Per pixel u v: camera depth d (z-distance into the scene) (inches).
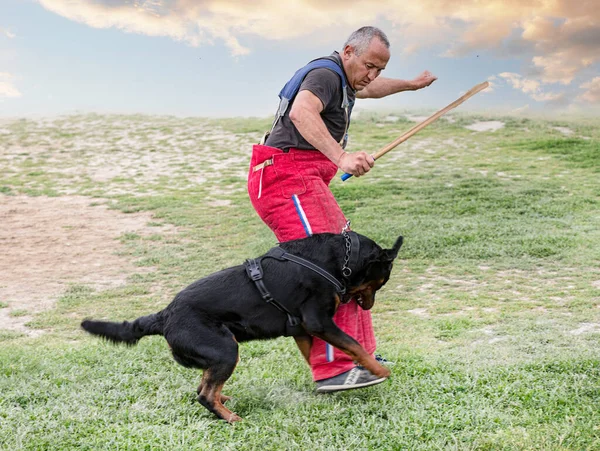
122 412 162.6
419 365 189.5
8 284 361.7
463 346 219.0
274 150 169.9
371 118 942.4
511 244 383.6
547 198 501.4
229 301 159.2
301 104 159.9
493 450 136.3
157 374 189.9
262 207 173.5
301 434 148.9
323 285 158.1
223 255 409.7
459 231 416.2
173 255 414.0
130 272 384.2
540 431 142.0
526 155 693.9
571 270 333.7
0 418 157.8
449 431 145.8
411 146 765.9
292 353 212.4
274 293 158.2
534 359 192.1
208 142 846.5
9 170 719.1
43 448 145.2
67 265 401.7
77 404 167.6
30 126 971.3
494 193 525.3
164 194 601.3
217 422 157.9
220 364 157.2
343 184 591.2
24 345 245.4
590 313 253.4
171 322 159.3
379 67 169.9
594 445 134.9
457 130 853.8
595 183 550.3
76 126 969.5
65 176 689.0
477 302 285.6
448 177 602.5
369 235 412.8
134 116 1059.9
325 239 162.4
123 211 544.7
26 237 472.4
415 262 363.3
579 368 178.1
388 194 547.2
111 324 165.8
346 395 171.0
